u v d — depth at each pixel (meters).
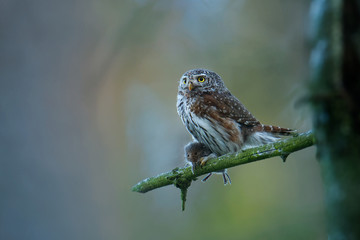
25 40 11.28
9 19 11.13
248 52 16.73
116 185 13.71
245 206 16.30
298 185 15.73
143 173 19.47
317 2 2.53
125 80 18.47
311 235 11.21
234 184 16.97
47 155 11.22
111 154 14.31
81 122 12.34
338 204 2.40
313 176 14.77
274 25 17.25
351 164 2.39
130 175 17.12
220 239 14.52
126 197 15.02
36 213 10.64
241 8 17.98
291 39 15.27
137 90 20.41
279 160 16.64
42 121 11.30
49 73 11.64
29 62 11.30
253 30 17.50
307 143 4.57
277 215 12.95
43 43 11.60
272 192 16.39
